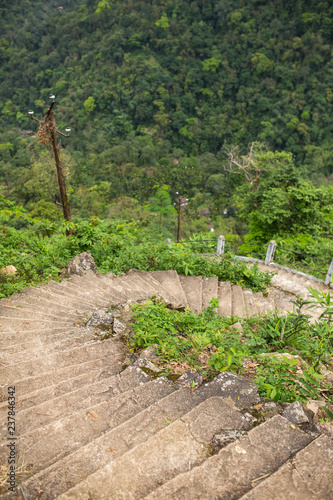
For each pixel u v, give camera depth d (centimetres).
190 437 243
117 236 994
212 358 351
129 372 332
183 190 5822
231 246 1694
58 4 12425
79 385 320
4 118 8794
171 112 7844
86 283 659
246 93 7806
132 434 248
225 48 8262
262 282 905
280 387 307
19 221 1902
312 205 1410
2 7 10950
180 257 871
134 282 698
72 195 4294
